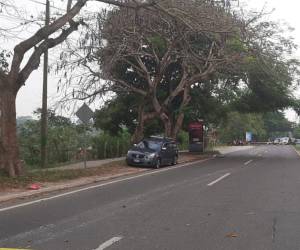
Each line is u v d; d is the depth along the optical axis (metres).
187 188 17.58
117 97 44.06
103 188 17.75
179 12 20.78
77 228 10.05
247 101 48.31
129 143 42.22
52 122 35.88
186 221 10.92
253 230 9.98
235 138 106.88
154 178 21.77
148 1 21.12
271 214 11.91
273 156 44.91
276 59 37.28
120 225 10.40
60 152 34.56
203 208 12.80
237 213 12.03
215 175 23.20
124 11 26.70
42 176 20.12
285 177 22.12
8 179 18.16
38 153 32.44
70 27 20.86
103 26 28.14
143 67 34.41
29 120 36.12
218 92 45.94
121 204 13.51
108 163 29.56
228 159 39.31
